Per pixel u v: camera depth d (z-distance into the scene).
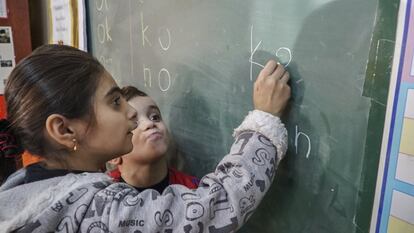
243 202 0.62
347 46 0.62
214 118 0.94
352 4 0.60
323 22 0.65
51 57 0.58
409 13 0.52
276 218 0.82
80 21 1.48
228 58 0.86
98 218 0.54
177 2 0.99
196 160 1.03
